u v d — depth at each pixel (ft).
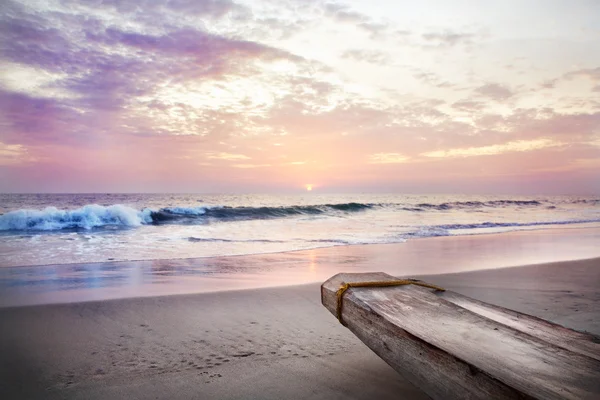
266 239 37.76
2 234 38.93
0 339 10.77
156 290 17.03
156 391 7.79
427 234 44.06
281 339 10.69
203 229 47.24
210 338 10.81
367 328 6.35
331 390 7.74
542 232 47.83
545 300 15.35
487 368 4.26
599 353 5.07
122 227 48.14
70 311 13.43
